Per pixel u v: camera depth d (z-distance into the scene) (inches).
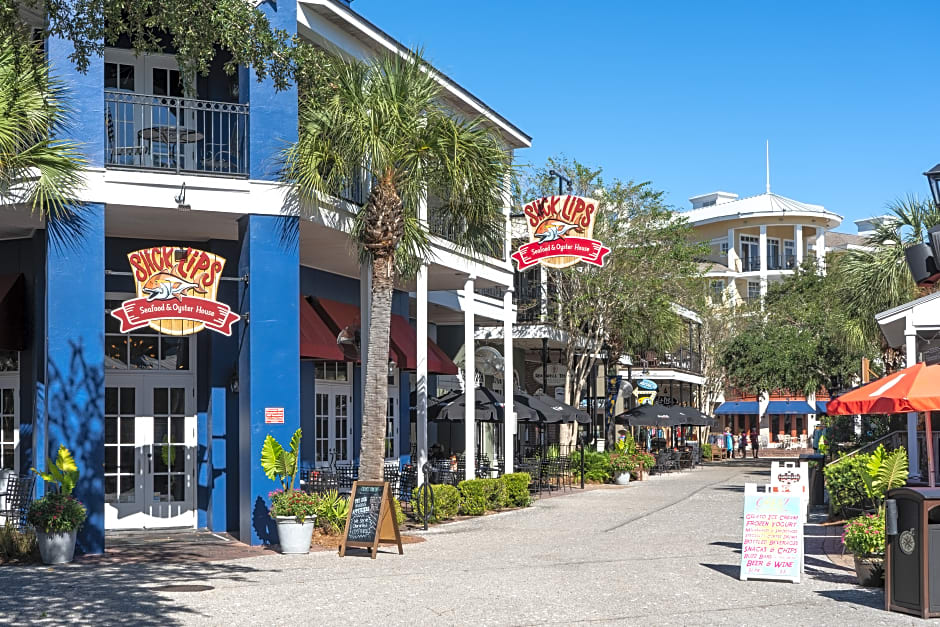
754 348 1654.8
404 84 611.5
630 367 1716.3
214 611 383.9
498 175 642.2
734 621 374.0
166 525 689.0
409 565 514.6
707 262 2085.4
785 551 469.1
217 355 687.1
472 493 785.6
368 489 559.8
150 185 583.8
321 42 716.0
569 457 1192.8
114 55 687.7
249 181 604.4
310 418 797.9
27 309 665.0
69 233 562.6
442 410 893.8
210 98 706.8
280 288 605.9
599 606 400.2
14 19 501.0
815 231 2645.2
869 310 970.1
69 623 355.9
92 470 555.5
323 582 455.5
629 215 1261.1
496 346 1302.9
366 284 735.7
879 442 778.2
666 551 573.6
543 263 924.6
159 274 579.2
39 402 650.8
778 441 2524.6
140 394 690.2
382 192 616.1
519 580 462.9
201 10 489.7
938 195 550.6
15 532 542.0
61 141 557.9
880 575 450.6
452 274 853.8
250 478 593.3
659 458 1475.1
